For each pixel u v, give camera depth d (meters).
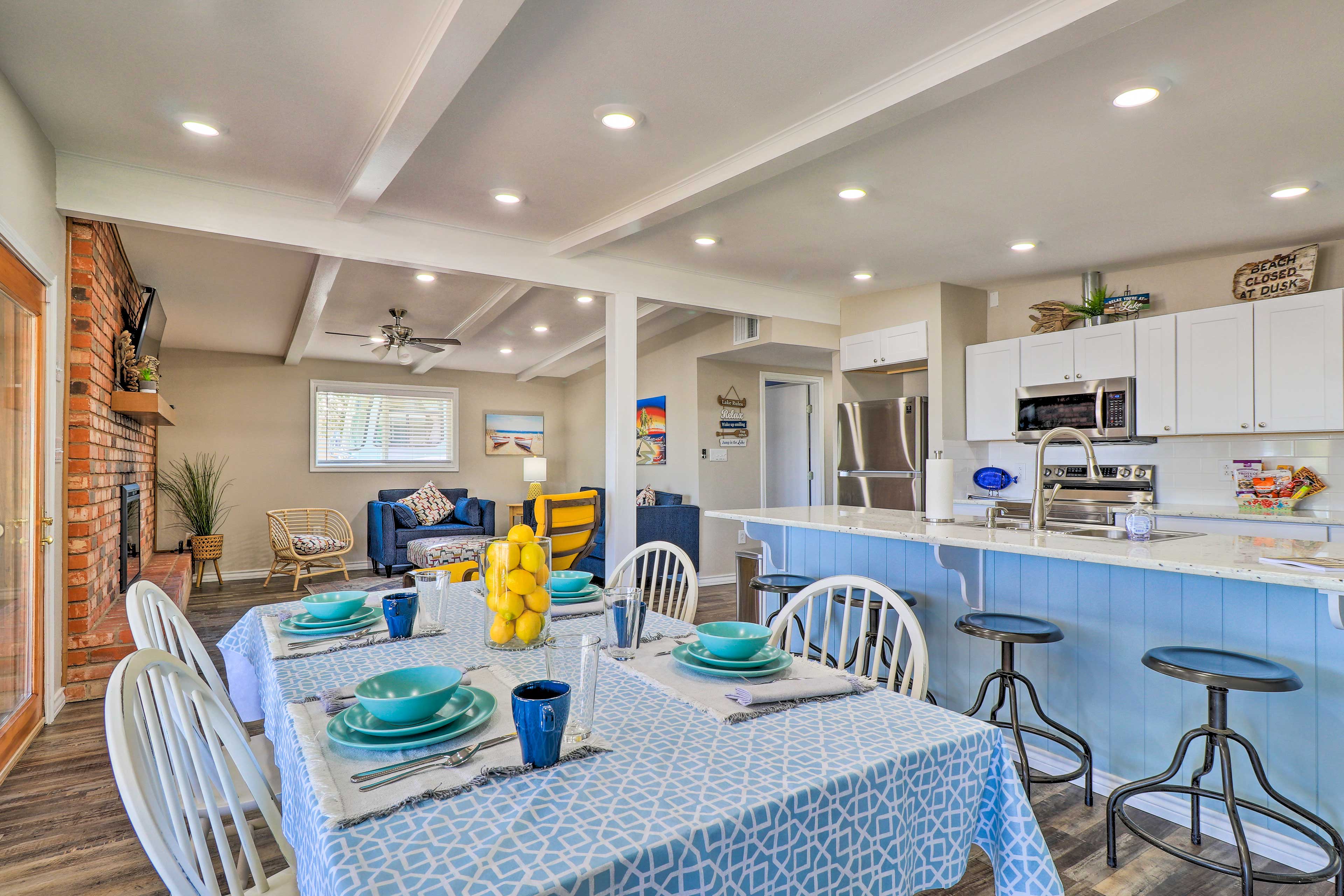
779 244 4.30
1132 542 2.43
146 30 2.19
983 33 2.19
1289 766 2.07
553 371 9.13
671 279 4.88
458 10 1.97
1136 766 2.40
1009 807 1.10
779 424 7.81
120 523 4.39
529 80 2.47
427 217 3.85
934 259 4.61
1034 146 2.94
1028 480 5.23
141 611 1.48
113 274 4.05
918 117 2.71
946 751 1.07
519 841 0.79
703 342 6.57
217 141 2.96
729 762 1.00
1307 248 3.93
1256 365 3.98
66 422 3.29
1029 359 4.95
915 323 5.34
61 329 3.19
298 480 7.97
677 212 3.52
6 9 2.08
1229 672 1.85
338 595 1.90
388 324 6.58
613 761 1.00
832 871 0.94
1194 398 4.21
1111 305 4.65
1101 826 2.26
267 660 1.54
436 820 0.84
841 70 2.40
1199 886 1.95
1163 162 3.09
